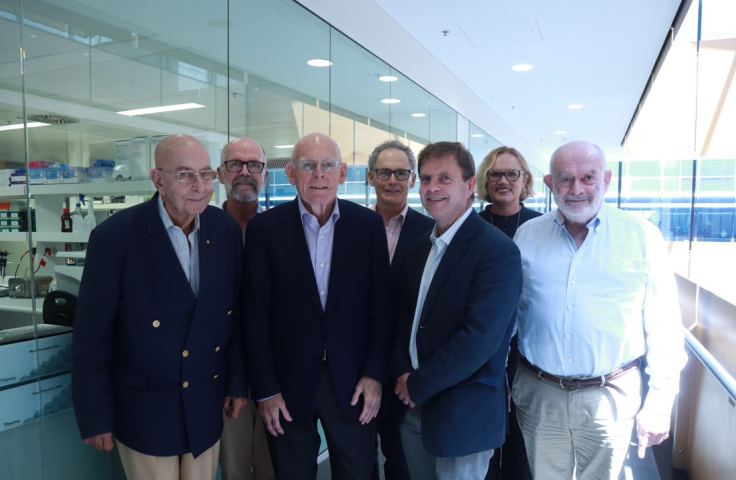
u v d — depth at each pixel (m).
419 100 4.98
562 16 4.24
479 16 4.24
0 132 1.61
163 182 1.59
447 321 1.67
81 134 1.87
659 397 1.68
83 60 1.86
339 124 3.61
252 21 2.76
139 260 1.61
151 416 1.63
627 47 5.04
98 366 1.58
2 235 1.64
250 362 1.87
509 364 2.17
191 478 1.75
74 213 1.86
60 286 1.83
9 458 1.73
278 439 1.91
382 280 1.95
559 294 1.77
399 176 2.52
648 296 1.71
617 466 1.75
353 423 1.91
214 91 2.51
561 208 1.73
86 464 2.01
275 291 1.89
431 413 1.68
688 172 3.62
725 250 2.58
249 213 2.44
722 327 2.54
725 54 2.82
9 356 1.71
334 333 1.87
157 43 2.18
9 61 1.62
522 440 2.34
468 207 1.74
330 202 1.91
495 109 8.11
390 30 4.28
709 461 2.63
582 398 1.75
